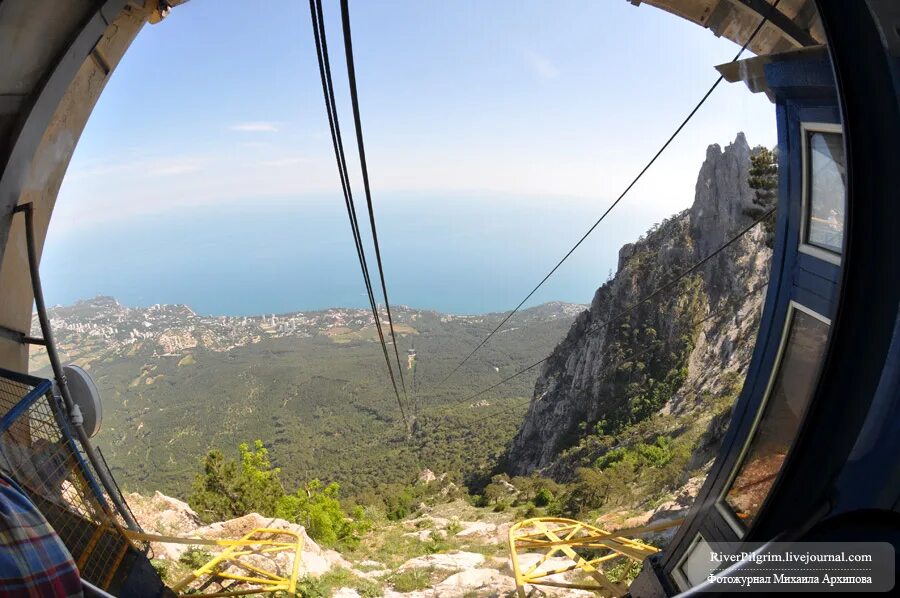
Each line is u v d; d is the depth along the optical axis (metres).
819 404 2.69
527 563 13.60
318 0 4.17
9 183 4.31
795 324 4.70
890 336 2.39
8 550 2.89
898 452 2.08
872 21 2.60
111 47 6.09
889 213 2.51
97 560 4.67
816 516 2.31
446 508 56.34
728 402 43.34
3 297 5.43
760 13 6.50
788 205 4.80
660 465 37.69
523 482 64.62
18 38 3.94
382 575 15.59
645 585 5.91
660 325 73.38
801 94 4.57
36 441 4.45
